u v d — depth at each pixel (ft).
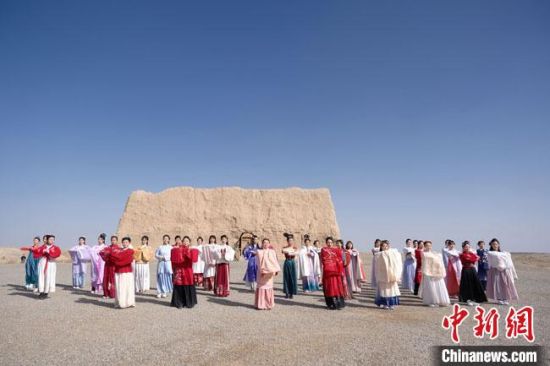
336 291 36.40
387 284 37.04
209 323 30.30
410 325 29.55
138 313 34.37
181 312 34.91
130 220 121.39
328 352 22.58
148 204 123.24
